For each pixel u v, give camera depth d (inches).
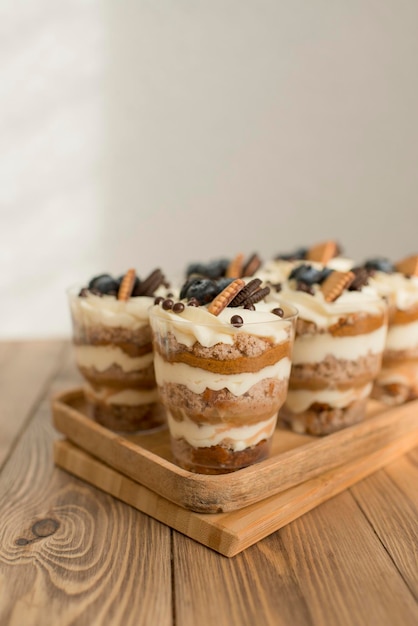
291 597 14.6
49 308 41.6
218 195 40.4
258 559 15.6
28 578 15.0
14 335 42.1
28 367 27.8
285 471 17.2
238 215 40.7
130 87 38.8
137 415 19.8
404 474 19.1
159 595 14.6
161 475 16.9
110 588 14.8
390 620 14.0
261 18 38.6
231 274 21.2
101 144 39.4
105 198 40.1
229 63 38.9
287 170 40.5
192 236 40.9
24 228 40.4
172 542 16.2
